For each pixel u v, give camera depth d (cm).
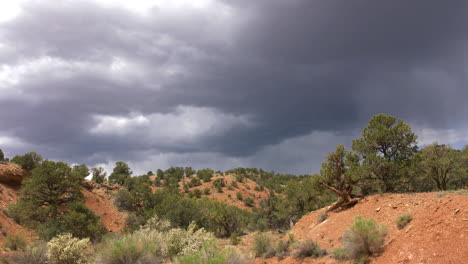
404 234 988
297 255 1331
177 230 1512
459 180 2469
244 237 3031
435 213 971
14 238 1866
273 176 11006
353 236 1015
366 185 1886
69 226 2469
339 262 1052
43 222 2617
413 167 1773
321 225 1748
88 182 4347
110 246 1183
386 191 1802
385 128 1794
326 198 2939
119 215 3938
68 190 3181
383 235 1016
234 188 7981
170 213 3488
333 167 1958
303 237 1659
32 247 1570
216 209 3800
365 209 1567
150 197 4400
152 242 1364
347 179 1900
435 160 2189
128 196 4325
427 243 826
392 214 1310
